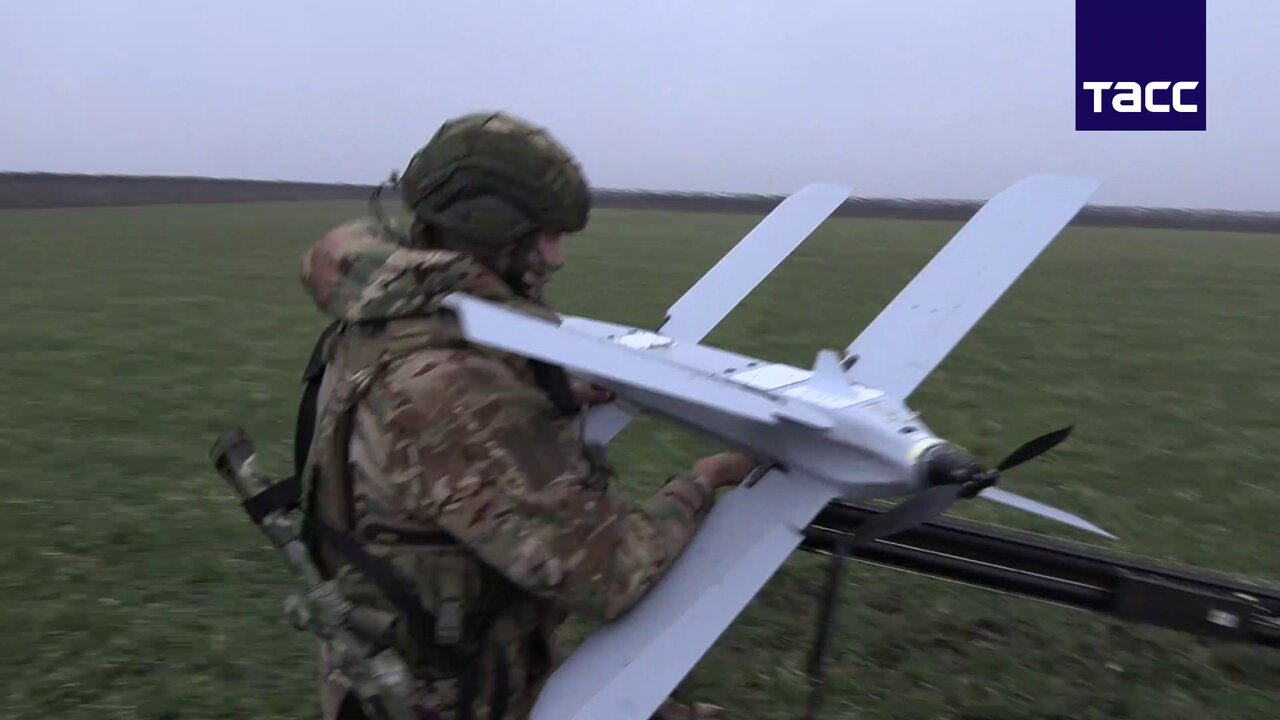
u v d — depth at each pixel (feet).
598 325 8.29
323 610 5.75
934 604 12.71
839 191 9.61
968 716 10.39
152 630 11.57
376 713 5.91
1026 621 12.32
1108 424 23.26
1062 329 39.45
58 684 10.39
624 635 5.59
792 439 6.04
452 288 5.36
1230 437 22.15
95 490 16.42
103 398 23.50
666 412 6.79
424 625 5.70
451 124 5.66
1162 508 17.07
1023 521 16.05
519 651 6.10
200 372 26.91
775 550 5.71
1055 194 6.88
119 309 39.68
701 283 9.29
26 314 37.83
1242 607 9.14
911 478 5.48
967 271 6.83
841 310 44.86
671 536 5.81
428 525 5.63
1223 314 45.75
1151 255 88.07
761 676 10.96
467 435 5.21
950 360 31.60
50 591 12.51
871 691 10.77
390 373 5.41
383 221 6.24
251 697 10.27
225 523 14.93
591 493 5.50
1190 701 10.71
